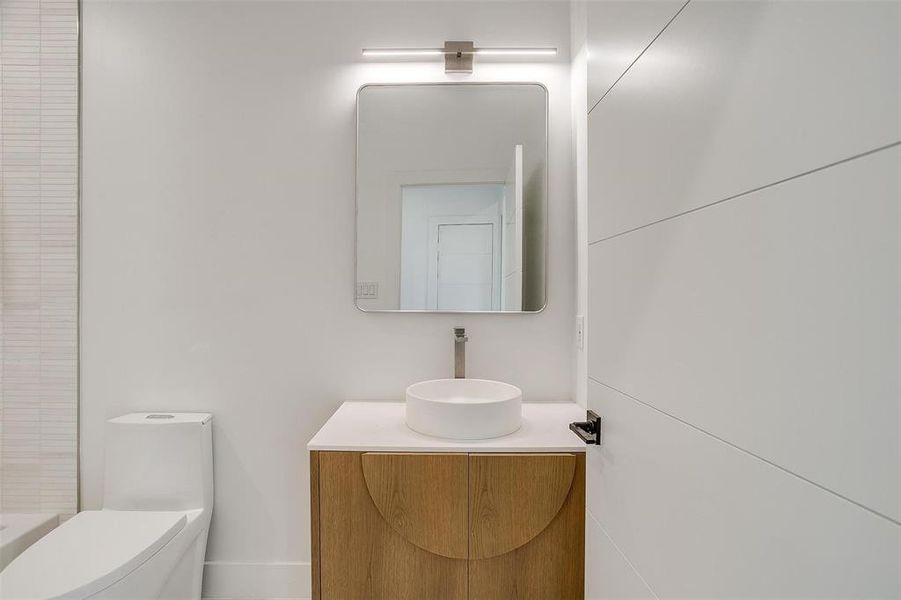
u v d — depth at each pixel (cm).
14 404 174
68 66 173
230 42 175
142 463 161
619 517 92
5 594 109
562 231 177
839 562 41
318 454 131
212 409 176
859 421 39
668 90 72
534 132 176
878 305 38
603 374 100
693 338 65
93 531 138
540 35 176
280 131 176
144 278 175
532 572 130
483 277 177
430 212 176
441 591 130
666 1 73
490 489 128
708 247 62
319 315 177
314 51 176
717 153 60
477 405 135
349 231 177
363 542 130
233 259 176
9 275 174
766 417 51
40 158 173
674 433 70
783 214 48
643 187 81
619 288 91
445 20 176
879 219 38
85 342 175
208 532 175
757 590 52
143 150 175
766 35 51
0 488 174
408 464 128
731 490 57
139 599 128
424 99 176
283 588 175
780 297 49
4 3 173
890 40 37
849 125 40
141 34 175
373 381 178
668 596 72
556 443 132
